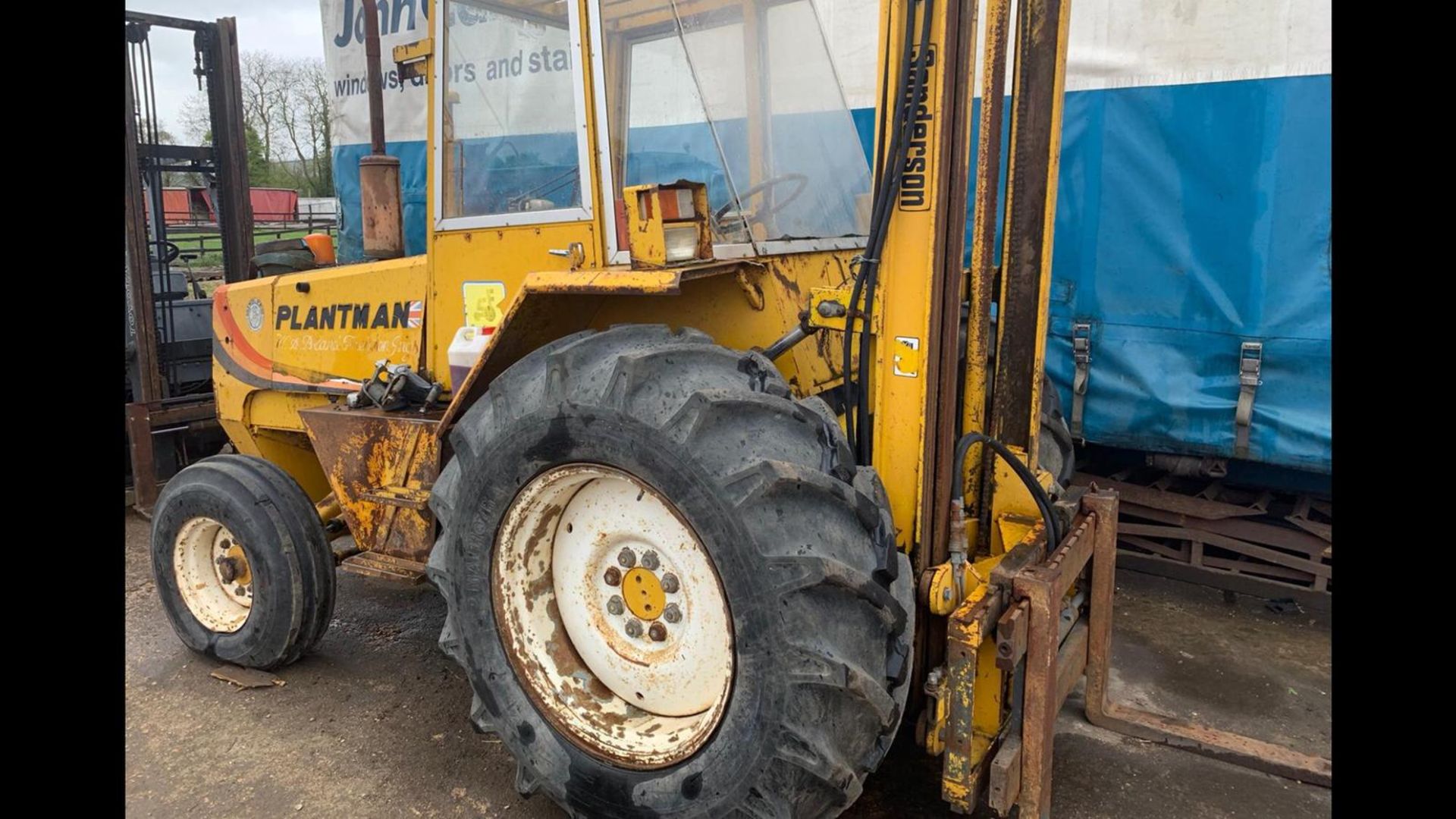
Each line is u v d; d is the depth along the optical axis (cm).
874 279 224
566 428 210
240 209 574
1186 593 407
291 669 339
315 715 307
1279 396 388
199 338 590
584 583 235
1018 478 250
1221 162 387
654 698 225
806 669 187
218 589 344
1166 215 402
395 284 329
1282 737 295
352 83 683
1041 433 311
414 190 663
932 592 224
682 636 217
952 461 237
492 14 269
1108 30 404
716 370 210
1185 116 392
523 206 275
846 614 192
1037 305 246
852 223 307
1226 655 350
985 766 228
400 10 641
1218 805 257
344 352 348
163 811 256
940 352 228
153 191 553
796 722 188
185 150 562
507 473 224
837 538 194
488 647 237
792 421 204
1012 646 201
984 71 235
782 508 191
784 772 191
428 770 276
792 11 298
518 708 235
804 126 296
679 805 207
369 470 300
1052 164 239
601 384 208
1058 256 432
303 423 337
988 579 227
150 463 515
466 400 262
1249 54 374
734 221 255
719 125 258
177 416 524
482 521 232
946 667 217
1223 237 390
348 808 258
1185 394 407
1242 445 396
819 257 277
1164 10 390
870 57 464
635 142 260
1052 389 330
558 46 254
